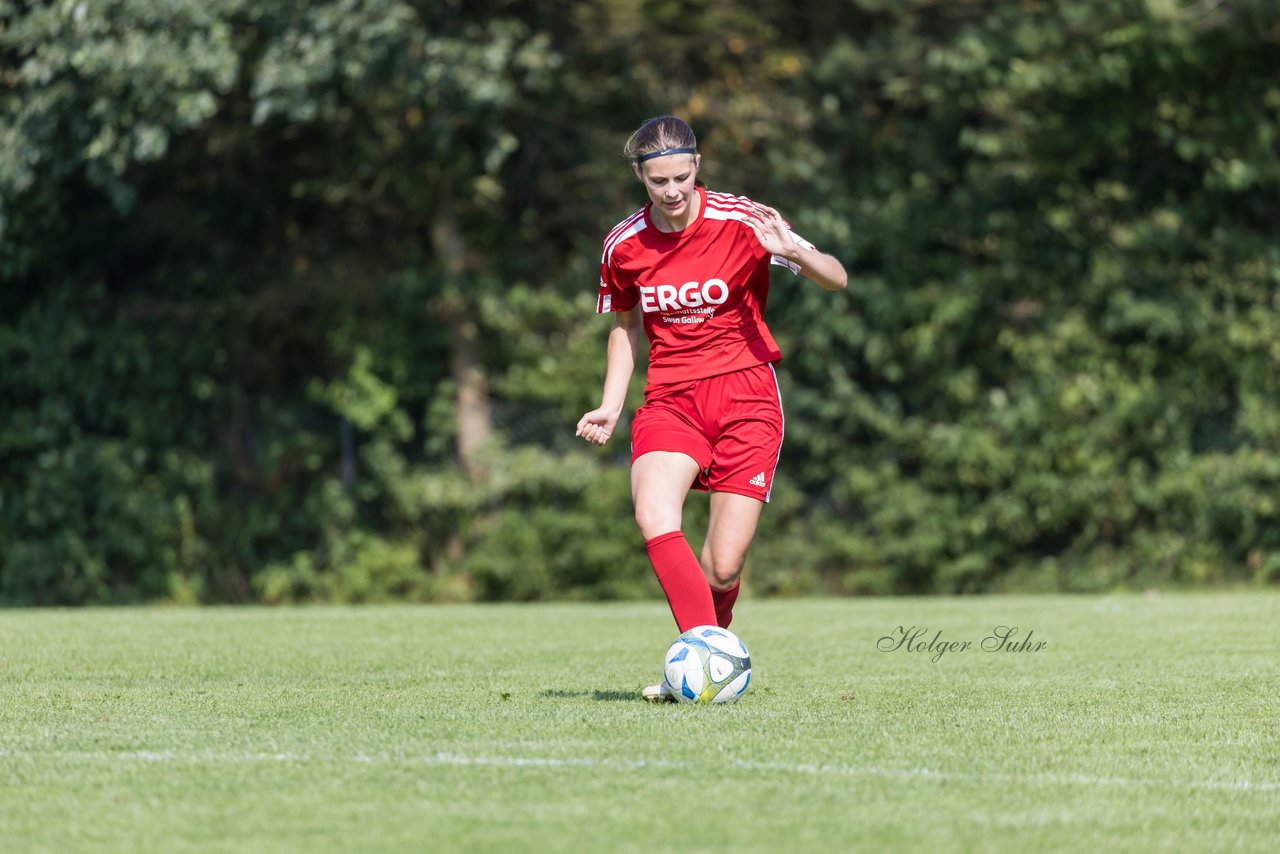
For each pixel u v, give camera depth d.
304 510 55.16
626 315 19.53
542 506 55.12
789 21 60.97
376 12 47.81
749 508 18.62
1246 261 56.81
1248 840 10.88
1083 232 57.00
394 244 59.56
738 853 10.28
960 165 58.34
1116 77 54.66
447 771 13.02
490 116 52.41
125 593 55.19
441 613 38.72
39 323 55.72
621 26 56.94
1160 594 50.94
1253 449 56.16
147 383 55.59
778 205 58.16
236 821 11.16
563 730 15.33
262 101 48.41
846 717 16.42
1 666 22.45
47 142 50.06
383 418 55.47
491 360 56.38
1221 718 16.64
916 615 35.25
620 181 58.12
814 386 56.59
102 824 11.10
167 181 56.78
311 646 26.59
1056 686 19.81
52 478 54.91
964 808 11.70
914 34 58.25
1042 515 55.16
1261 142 57.03
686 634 17.78
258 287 57.16
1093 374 55.47
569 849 10.34
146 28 48.44
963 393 55.34
